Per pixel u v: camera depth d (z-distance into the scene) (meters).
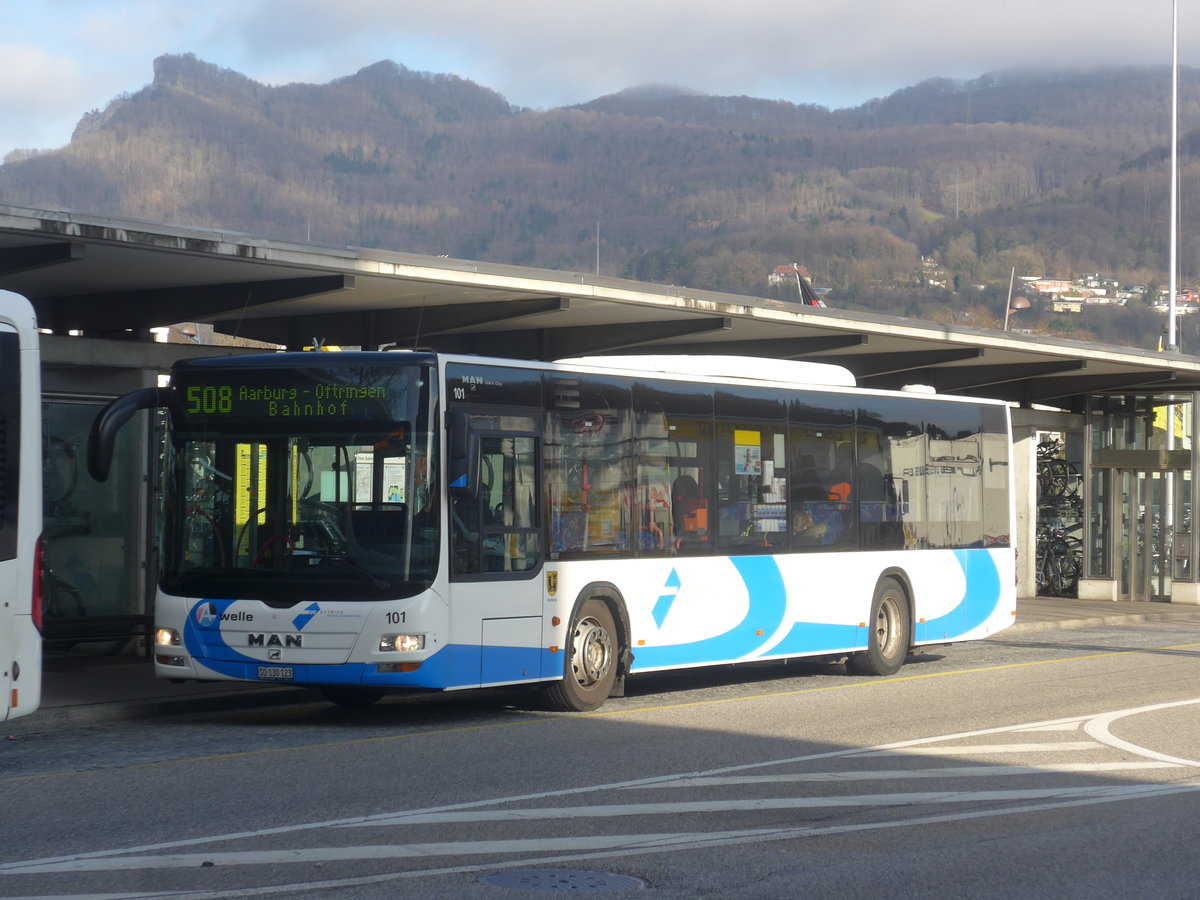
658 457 14.25
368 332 19.22
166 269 15.06
